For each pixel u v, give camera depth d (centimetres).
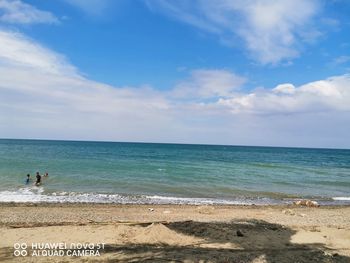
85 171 3538
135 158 6209
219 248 993
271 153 11881
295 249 1017
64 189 2414
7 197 2039
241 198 2383
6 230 1155
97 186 2614
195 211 1758
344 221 1593
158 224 1175
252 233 1212
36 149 8581
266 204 2166
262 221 1505
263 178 3584
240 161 6450
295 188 2973
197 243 1045
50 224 1312
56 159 5028
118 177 3172
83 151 8300
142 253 909
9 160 4550
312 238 1167
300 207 2053
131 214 1627
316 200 2411
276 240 1128
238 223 1415
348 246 1077
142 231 1149
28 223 1334
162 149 12131
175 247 984
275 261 878
